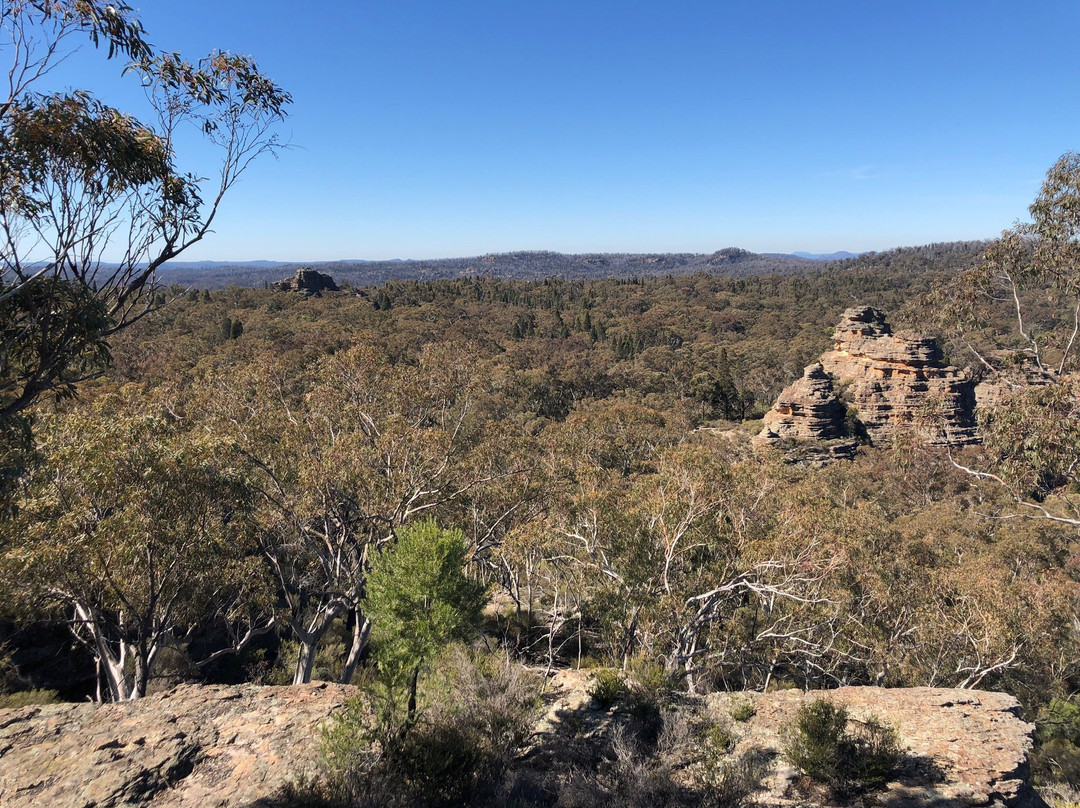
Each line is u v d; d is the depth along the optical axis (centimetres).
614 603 1647
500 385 6575
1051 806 796
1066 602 2191
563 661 2025
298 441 2039
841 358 7919
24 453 869
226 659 1875
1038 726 1898
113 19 705
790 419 6875
